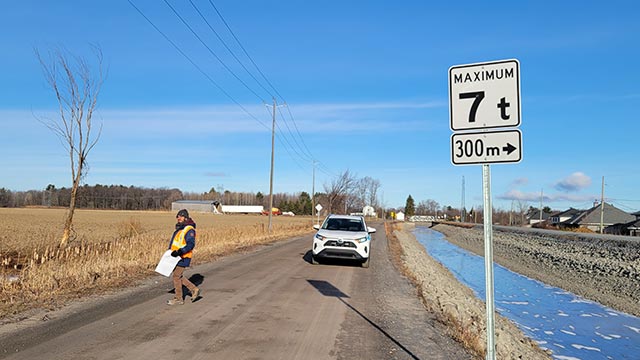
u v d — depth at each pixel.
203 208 116.25
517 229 59.06
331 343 6.57
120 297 9.18
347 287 11.52
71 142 14.81
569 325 12.77
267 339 6.61
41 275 10.11
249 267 14.58
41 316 7.46
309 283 11.79
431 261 26.41
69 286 9.83
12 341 6.12
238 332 6.90
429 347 6.68
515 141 4.30
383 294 10.86
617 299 17.62
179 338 6.47
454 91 4.52
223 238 23.47
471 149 4.43
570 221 85.56
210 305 8.70
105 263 12.64
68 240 15.05
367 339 6.89
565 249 34.56
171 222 47.19
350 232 16.11
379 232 46.38
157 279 11.52
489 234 4.28
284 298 9.66
